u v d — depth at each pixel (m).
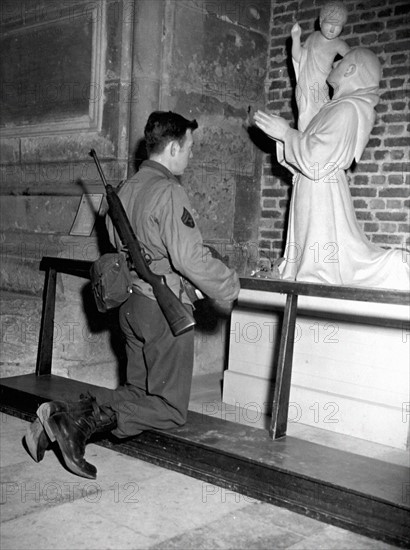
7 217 5.49
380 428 3.64
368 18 4.82
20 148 5.43
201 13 4.84
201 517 2.59
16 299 4.72
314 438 3.69
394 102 4.71
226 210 5.16
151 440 3.17
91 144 4.88
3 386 3.88
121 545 2.33
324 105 4.18
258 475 2.81
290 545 2.38
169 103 4.69
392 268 3.92
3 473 2.95
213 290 2.84
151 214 2.84
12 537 2.35
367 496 2.50
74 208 5.00
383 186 4.76
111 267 2.85
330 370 3.85
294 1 5.22
